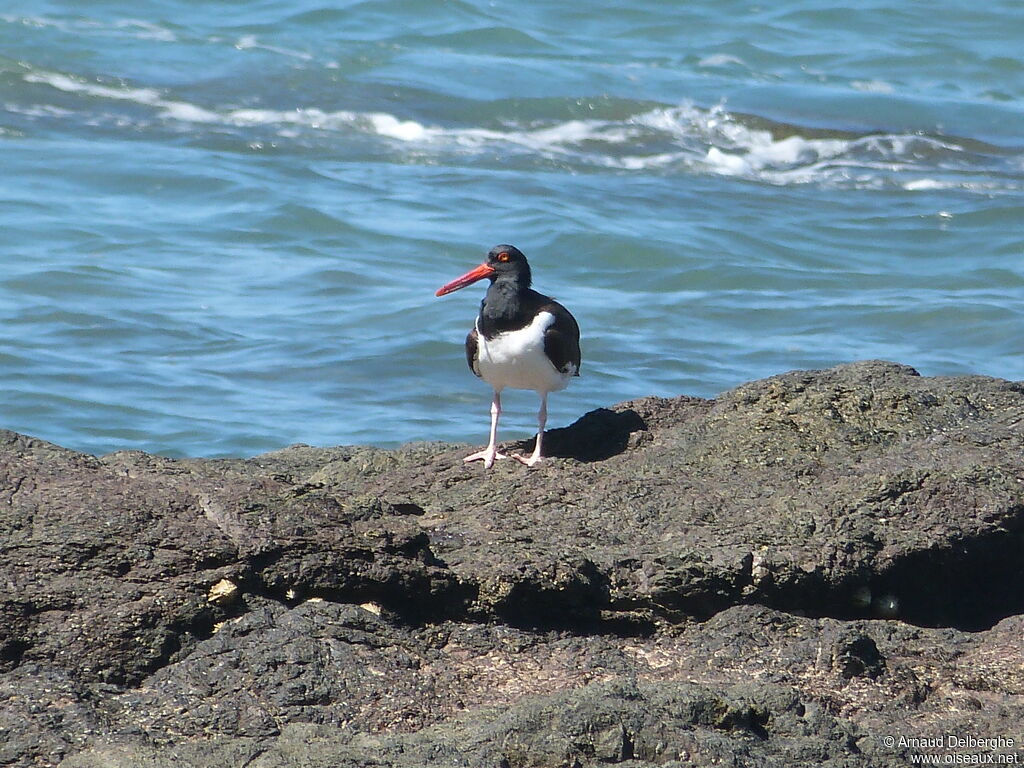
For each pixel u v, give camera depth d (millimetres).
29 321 21188
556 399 19219
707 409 11500
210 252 24812
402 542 8578
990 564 9797
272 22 36562
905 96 34562
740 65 37000
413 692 7871
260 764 6906
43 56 32375
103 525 8195
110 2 36594
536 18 39906
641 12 41250
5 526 8125
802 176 30188
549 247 25688
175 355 20328
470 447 11383
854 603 9266
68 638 7812
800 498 9703
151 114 30594
